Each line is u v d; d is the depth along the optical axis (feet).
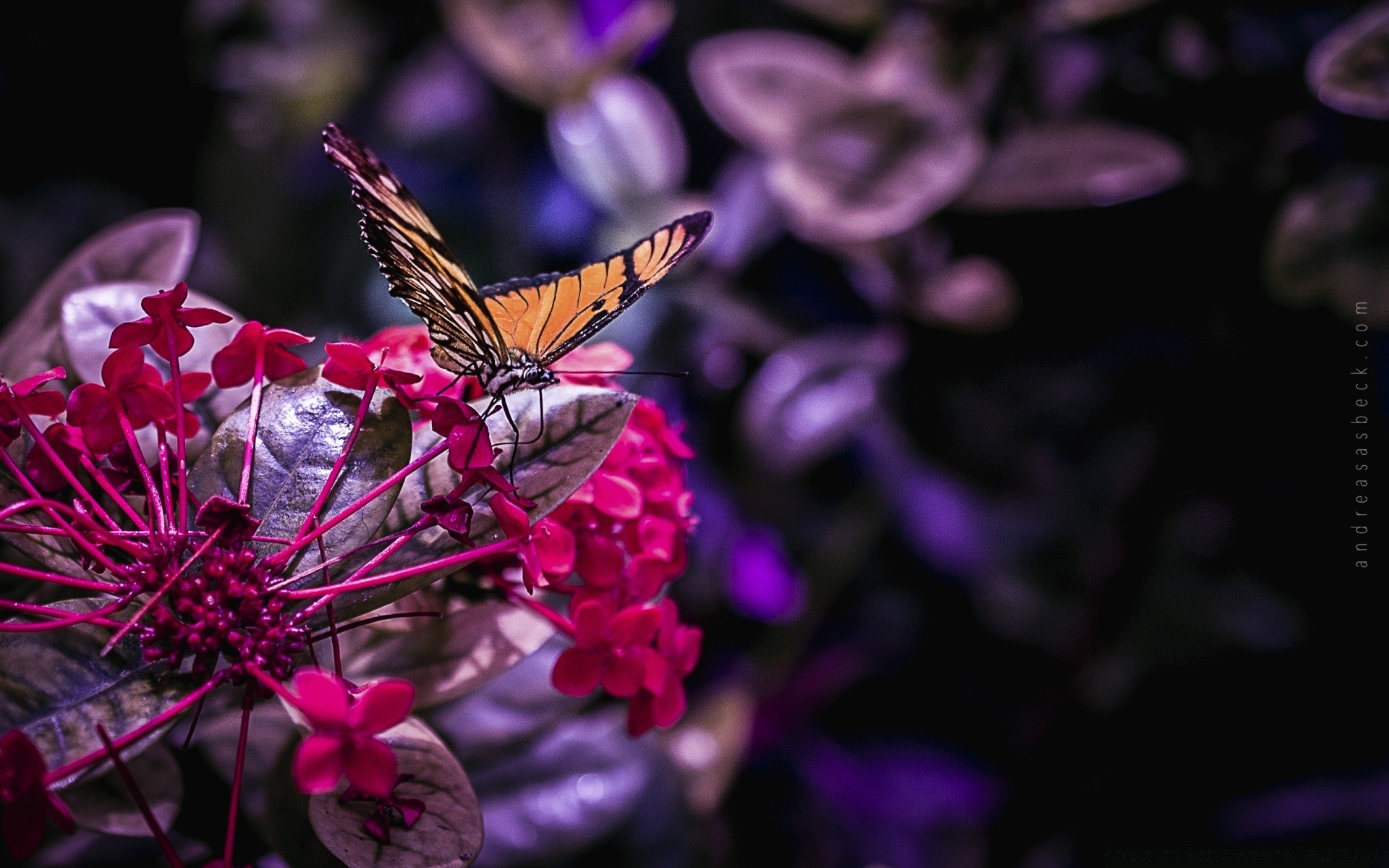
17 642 1.38
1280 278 1.97
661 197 2.74
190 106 3.12
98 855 1.67
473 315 1.47
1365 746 2.81
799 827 2.86
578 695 1.43
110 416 1.44
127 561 1.43
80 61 2.95
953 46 2.16
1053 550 3.00
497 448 1.45
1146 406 2.95
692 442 2.84
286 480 1.45
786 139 2.19
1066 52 2.45
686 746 2.23
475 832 1.42
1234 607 2.87
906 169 2.03
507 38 2.55
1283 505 2.80
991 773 3.02
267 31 3.04
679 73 3.22
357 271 3.00
